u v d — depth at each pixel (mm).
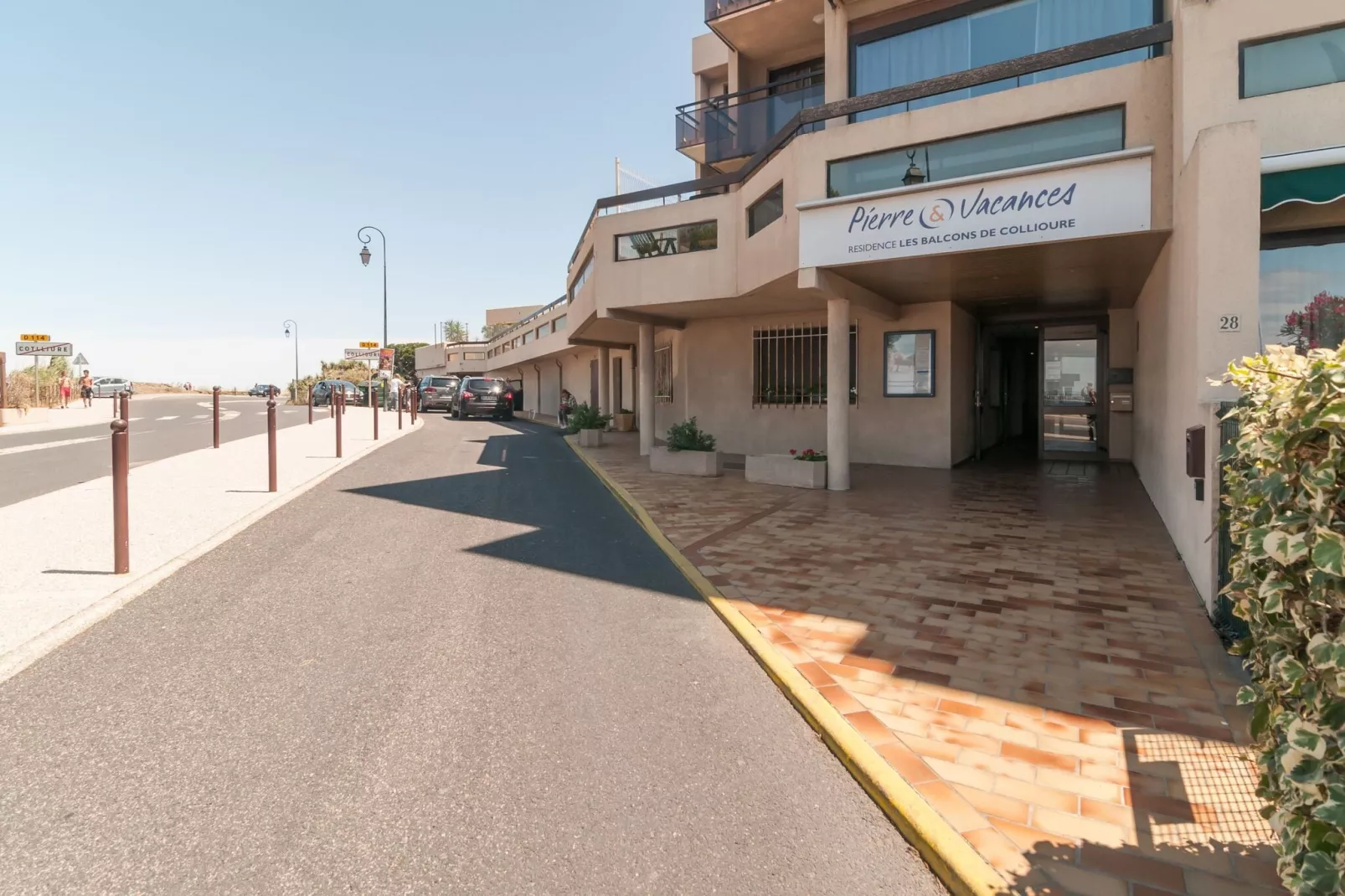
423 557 6750
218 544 7176
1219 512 4566
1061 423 16078
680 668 4227
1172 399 7047
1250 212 5121
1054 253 8602
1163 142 7379
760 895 2377
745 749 3314
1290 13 6395
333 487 10930
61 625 4699
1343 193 6156
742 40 15859
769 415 15547
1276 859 2459
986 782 2943
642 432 15812
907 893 2410
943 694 3754
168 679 3994
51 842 2576
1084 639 4516
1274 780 2117
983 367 16141
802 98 14836
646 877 2447
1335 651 1771
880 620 4910
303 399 50938
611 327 18719
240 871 2441
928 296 12641
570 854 2559
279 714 3590
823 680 3930
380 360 25984
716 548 6984
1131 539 7211
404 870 2459
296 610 5184
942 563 6387
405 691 3877
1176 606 5113
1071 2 9281
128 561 5902
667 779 3059
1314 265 7699
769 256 10797
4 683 3918
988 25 9945
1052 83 7973
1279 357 2320
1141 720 3459
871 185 9203
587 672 4148
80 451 15141
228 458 13992
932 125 8656
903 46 10742
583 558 6773
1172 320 7188
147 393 62094
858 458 14188
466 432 22406
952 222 8398
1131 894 2303
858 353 14125
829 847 2641
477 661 4297
